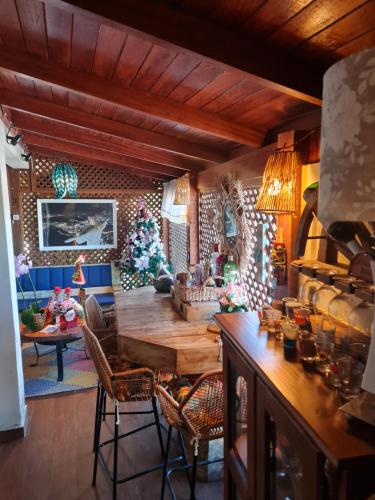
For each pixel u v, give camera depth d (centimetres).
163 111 222
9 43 192
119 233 676
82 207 650
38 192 626
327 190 73
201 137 296
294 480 95
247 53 140
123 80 210
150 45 163
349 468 71
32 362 426
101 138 394
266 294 250
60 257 654
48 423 304
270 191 169
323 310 144
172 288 330
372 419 79
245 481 130
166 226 674
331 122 71
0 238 271
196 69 175
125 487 234
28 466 254
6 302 276
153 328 255
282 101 187
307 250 168
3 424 281
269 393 105
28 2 149
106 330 293
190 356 221
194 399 188
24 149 509
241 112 216
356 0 106
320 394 94
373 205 63
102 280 653
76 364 420
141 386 229
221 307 253
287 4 115
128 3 126
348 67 66
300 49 138
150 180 674
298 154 169
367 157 63
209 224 373
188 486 235
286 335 120
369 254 87
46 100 289
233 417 146
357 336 103
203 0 123
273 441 108
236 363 134
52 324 374
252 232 271
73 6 121
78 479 241
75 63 201
